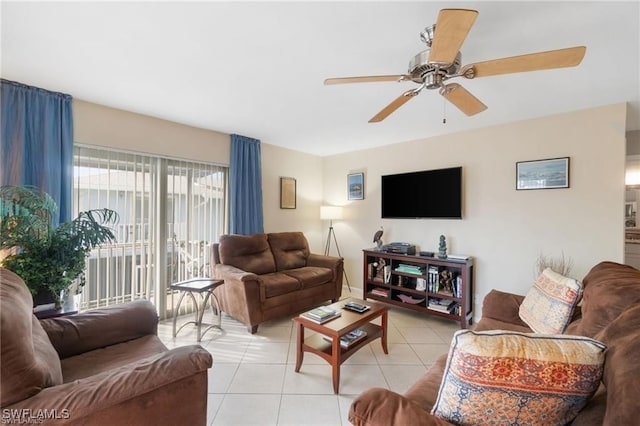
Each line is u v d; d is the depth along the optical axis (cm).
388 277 381
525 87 228
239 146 382
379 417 91
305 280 349
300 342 223
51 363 123
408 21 152
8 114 225
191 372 125
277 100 261
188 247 350
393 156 417
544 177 294
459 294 324
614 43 168
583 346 86
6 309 103
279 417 175
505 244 319
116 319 180
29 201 203
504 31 158
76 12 145
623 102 256
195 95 251
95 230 217
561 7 140
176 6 141
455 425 90
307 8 142
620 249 258
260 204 406
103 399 105
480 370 85
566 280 175
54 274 199
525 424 86
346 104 271
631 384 70
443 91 169
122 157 299
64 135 250
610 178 262
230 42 172
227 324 321
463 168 349
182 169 345
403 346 272
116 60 194
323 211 455
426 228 382
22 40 170
